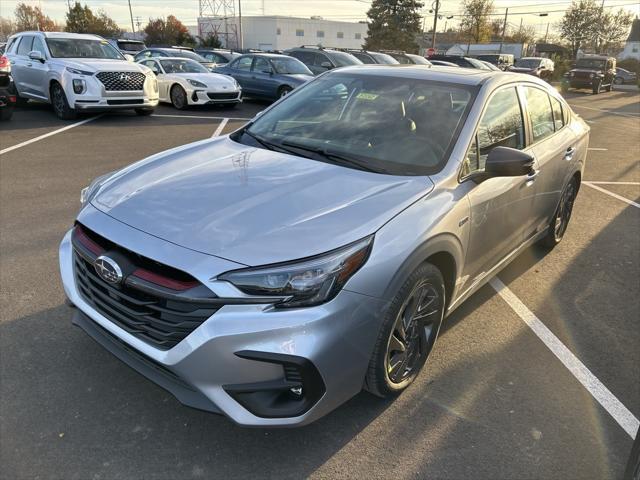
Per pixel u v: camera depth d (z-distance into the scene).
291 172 2.86
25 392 2.76
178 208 2.48
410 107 3.35
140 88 11.17
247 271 2.13
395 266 2.38
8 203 5.65
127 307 2.34
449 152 3.00
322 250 2.21
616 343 3.54
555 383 3.09
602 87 31.48
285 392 2.25
